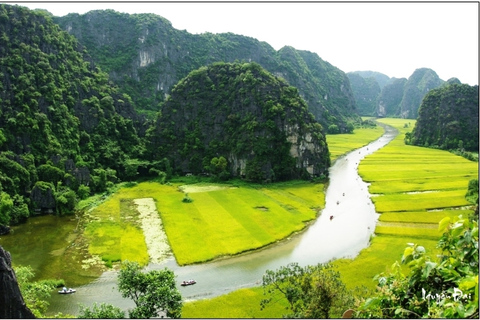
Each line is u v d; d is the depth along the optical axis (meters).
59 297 63.09
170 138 168.75
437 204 114.00
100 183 130.38
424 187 134.75
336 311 42.59
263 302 55.03
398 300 16.95
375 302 17.22
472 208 109.94
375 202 118.31
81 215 105.06
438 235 88.00
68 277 70.00
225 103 171.88
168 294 48.31
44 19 153.62
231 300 60.16
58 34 158.25
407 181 144.62
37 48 141.50
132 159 155.12
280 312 55.88
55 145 126.25
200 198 123.19
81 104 150.50
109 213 106.94
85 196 119.50
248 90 167.25
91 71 171.00
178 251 81.56
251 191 134.00
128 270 50.53
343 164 184.75
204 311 57.00
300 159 158.38
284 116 158.25
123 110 171.75
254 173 149.62
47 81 137.38
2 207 92.44
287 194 131.25
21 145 117.06
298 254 81.94
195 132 169.12
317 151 162.88
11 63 129.25
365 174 158.38
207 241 87.31
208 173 160.00
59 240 87.19
